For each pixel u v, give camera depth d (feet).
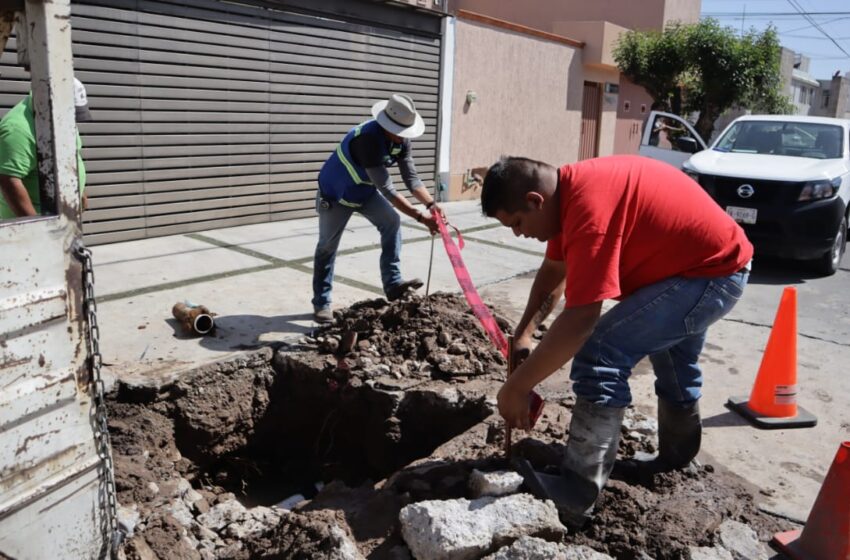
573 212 8.48
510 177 8.80
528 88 42.73
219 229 26.71
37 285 7.07
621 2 57.21
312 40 28.32
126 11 22.18
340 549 8.66
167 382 13.28
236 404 14.21
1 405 6.83
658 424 11.10
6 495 7.05
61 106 7.06
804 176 24.39
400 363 14.76
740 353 17.24
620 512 9.67
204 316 15.56
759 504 10.79
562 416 12.69
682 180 9.20
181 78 24.14
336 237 16.52
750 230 24.91
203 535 10.09
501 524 8.72
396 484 10.70
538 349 8.55
